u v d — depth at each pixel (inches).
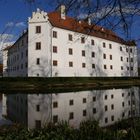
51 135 234.5
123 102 809.5
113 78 2144.4
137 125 282.7
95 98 912.3
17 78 1584.6
